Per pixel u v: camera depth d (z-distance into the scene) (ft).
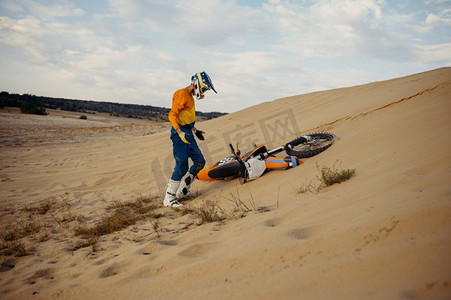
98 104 419.13
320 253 7.48
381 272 6.14
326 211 10.03
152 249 11.18
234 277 7.59
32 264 11.95
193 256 9.60
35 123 112.16
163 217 16.21
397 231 7.20
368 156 14.62
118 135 87.76
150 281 8.55
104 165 37.96
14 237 15.46
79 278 9.86
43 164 40.42
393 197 8.95
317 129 25.50
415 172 10.44
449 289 5.15
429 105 18.44
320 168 15.79
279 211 11.83
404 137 15.01
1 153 49.67
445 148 11.39
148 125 130.72
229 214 13.91
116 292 8.41
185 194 18.78
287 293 6.37
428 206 7.57
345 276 6.37
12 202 22.39
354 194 10.64
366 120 21.79
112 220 16.30
